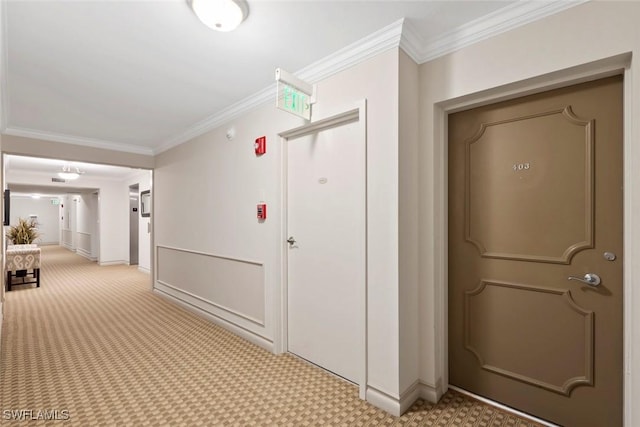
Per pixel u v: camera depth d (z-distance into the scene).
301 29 1.83
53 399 1.97
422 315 2.00
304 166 2.51
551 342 1.71
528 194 1.78
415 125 1.98
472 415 1.81
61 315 3.71
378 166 1.91
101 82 2.50
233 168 3.13
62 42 1.92
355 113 2.07
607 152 1.55
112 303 4.26
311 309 2.46
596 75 1.52
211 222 3.48
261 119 2.78
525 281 1.79
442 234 2.01
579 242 1.62
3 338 2.98
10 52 2.03
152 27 1.79
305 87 2.20
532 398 1.78
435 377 1.95
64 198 12.45
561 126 1.67
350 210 2.16
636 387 1.36
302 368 2.39
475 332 1.99
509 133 1.84
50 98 2.80
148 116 3.33
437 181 1.99
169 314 3.78
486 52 1.75
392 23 1.77
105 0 1.55
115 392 2.06
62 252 10.75
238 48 2.03
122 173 7.06
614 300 1.53
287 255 2.68
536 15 1.58
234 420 1.78
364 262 1.97
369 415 1.82
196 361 2.52
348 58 2.03
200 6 1.52
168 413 1.84
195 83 2.54
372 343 1.95
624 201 1.46
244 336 3.00
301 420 1.78
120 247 8.12
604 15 1.42
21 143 3.66
